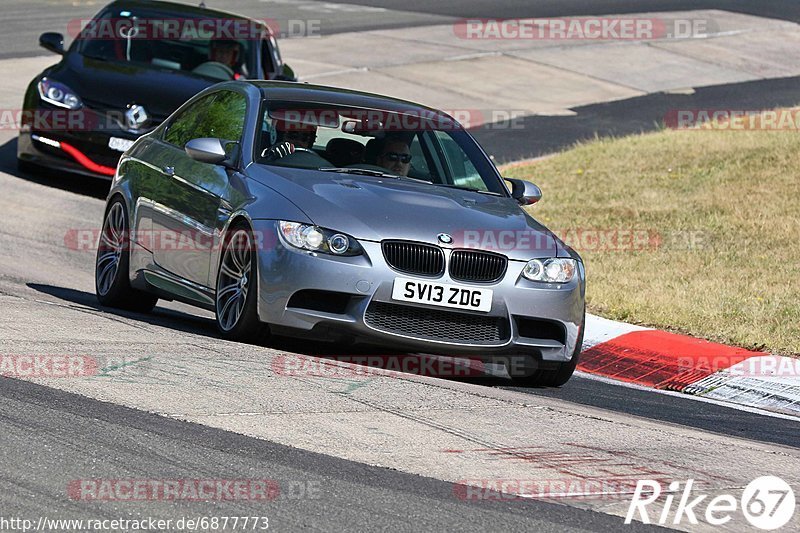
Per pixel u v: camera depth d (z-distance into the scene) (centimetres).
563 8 9931
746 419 2262
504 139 5909
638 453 1788
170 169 2611
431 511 1434
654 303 3083
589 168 5009
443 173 2548
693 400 2422
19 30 7769
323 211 2214
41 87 4238
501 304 2234
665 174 4756
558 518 1452
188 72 4306
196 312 3005
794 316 2991
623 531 1430
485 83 7188
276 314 2195
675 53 8450
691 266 3522
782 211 4075
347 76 7050
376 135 2556
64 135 4159
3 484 1408
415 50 7925
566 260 2328
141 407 1747
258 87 2638
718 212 4134
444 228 2241
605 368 2692
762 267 3497
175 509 1375
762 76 8062
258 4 9650
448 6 9994
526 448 1747
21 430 1602
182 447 1590
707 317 2964
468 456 1677
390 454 1645
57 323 2267
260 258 2212
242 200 2311
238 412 1767
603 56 8150
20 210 3888
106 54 4378
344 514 1400
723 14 9956
